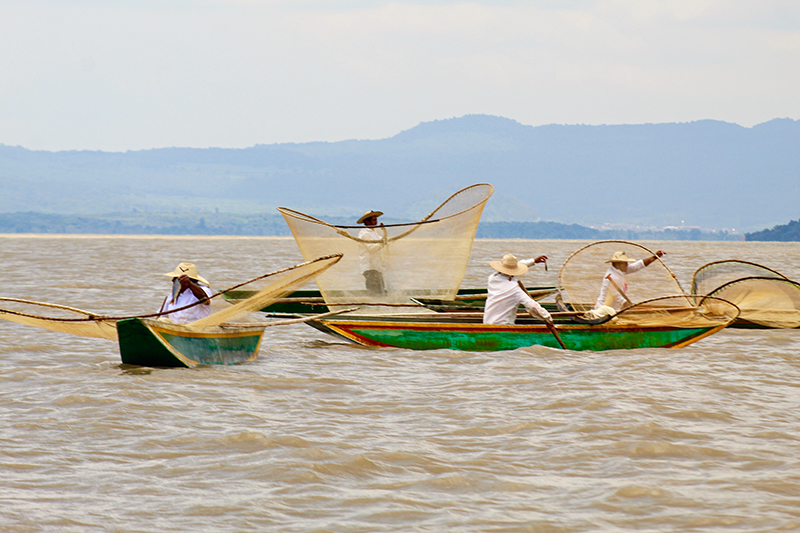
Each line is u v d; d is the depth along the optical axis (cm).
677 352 4541
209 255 17862
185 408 3103
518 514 2070
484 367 4081
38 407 3078
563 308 5466
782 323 5494
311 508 2108
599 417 2984
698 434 2766
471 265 14500
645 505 2125
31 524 1980
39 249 19362
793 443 2661
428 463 2469
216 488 2245
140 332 3766
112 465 2433
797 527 1967
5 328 5147
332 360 4291
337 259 4203
